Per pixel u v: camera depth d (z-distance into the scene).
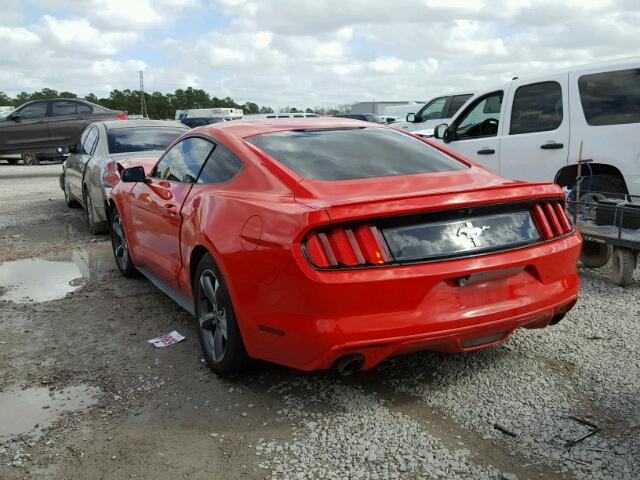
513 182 3.50
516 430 2.87
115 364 3.83
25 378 3.66
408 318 2.82
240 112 39.94
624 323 4.23
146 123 9.07
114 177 7.42
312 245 2.78
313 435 2.90
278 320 2.95
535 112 6.83
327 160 3.56
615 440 2.76
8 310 5.02
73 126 18.97
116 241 6.06
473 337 3.00
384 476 2.56
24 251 7.44
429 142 4.19
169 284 4.63
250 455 2.76
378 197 2.92
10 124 18.28
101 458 2.78
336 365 2.91
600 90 6.21
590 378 3.39
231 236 3.22
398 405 3.16
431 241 2.90
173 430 3.00
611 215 5.13
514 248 3.07
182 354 3.96
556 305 3.20
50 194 13.36
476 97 7.71
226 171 3.75
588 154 6.20
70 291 5.56
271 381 3.49
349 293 2.74
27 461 2.77
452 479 2.53
